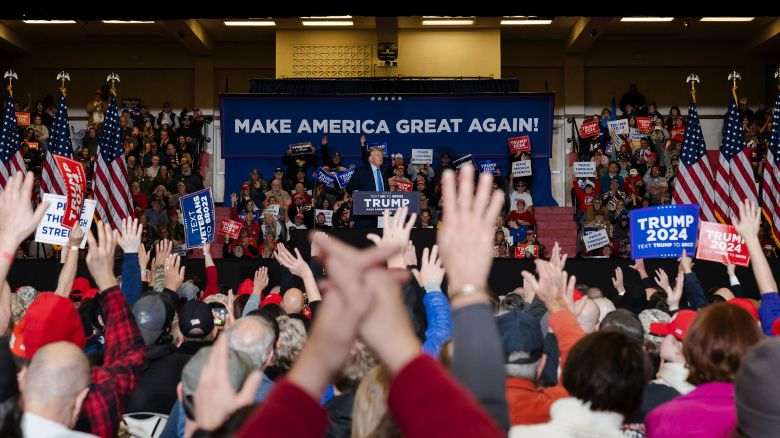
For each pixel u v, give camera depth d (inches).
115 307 118.7
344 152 666.8
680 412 103.0
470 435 39.1
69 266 147.9
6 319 139.6
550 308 116.3
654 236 299.7
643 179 692.1
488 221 53.3
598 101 829.8
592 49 831.7
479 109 666.2
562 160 808.3
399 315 42.3
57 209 265.3
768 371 75.3
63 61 833.5
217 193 781.9
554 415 97.3
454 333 54.5
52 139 479.8
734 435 80.4
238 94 668.7
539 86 831.1
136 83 835.4
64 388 96.3
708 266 420.2
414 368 41.7
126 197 486.9
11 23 784.3
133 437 140.2
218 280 427.5
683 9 476.7
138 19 483.8
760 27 791.7
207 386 66.1
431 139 665.6
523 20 776.3
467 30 782.5
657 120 713.0
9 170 490.6
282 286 278.2
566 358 101.0
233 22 775.1
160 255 239.5
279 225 626.5
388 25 703.1
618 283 288.2
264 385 129.1
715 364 105.4
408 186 561.9
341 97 669.3
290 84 696.4
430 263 124.9
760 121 756.6
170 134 726.5
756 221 145.1
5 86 827.4
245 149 668.1
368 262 40.7
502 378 54.0
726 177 473.1
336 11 480.1
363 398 84.7
